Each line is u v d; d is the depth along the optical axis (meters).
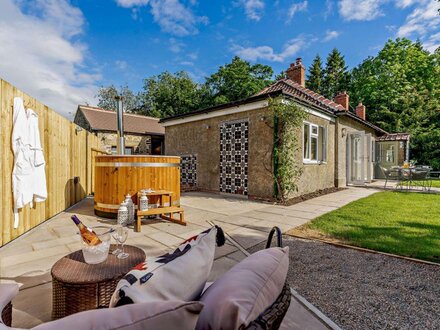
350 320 1.92
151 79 30.80
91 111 16.88
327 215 5.25
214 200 7.41
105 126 15.05
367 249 3.32
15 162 3.72
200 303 0.75
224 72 26.56
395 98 19.77
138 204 4.76
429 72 20.34
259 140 7.49
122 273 1.77
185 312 0.73
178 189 5.63
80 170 7.30
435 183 11.41
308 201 7.05
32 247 3.48
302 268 2.81
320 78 34.53
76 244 3.61
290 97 7.03
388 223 4.56
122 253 2.11
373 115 20.56
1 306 1.06
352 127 11.48
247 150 7.82
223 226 4.57
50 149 5.09
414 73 20.80
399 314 1.99
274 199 7.07
